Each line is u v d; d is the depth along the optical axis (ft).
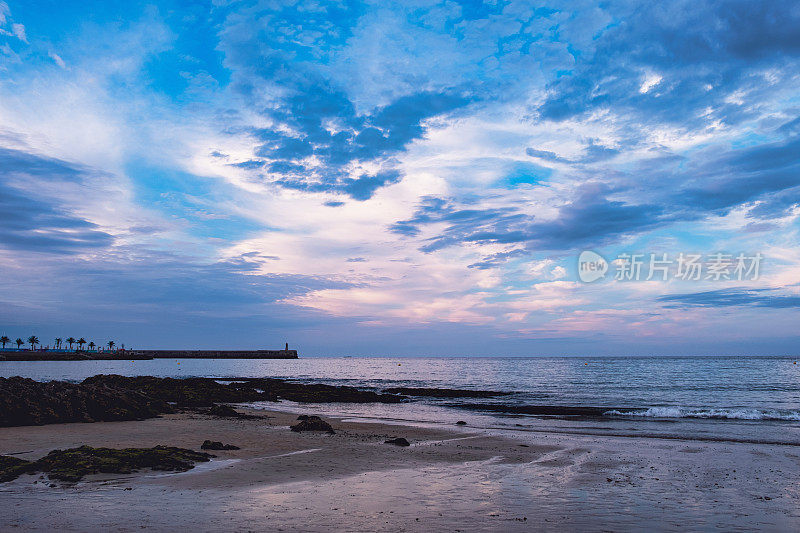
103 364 517.96
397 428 78.64
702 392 164.35
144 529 24.50
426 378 291.79
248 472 40.65
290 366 574.97
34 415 69.97
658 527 27.25
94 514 27.12
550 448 59.00
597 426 83.56
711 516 29.89
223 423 77.36
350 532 24.70
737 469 46.91
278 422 81.71
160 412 91.91
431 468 44.96
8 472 36.47
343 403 135.44
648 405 121.80
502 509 30.42
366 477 40.11
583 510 30.63
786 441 66.90
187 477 37.93
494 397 151.74
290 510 28.94
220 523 25.82
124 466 39.78
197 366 511.81
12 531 23.95
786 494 36.60
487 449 57.47
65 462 39.11
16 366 436.35
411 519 27.50
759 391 167.73
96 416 77.66
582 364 540.93
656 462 50.19
